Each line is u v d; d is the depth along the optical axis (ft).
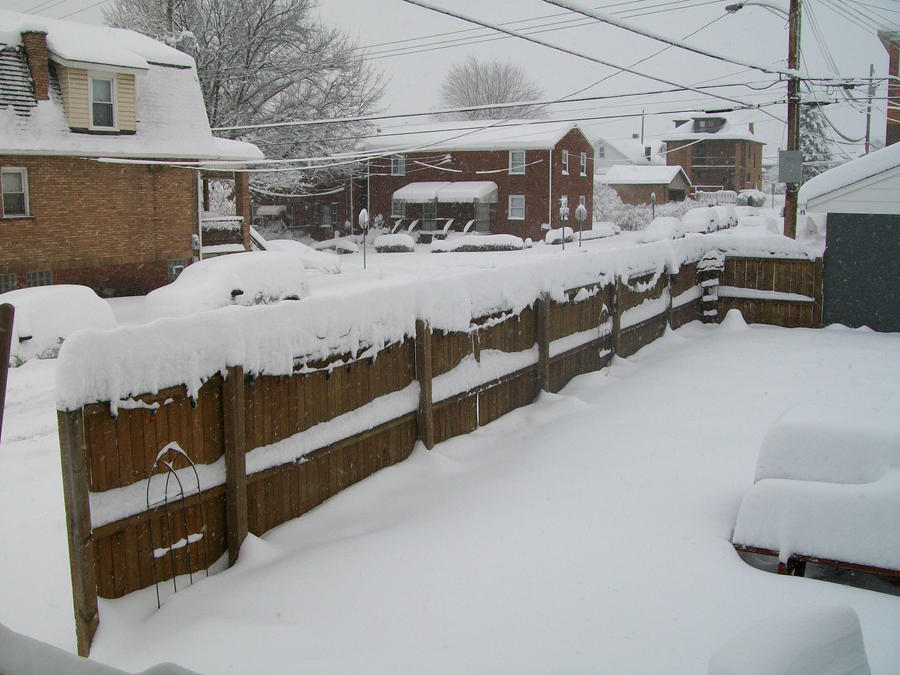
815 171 169.07
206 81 123.03
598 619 15.12
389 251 138.21
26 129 66.80
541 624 14.99
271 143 124.36
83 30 76.69
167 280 78.07
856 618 7.65
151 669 5.99
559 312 33.96
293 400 20.17
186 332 16.88
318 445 20.80
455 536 19.29
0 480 25.62
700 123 236.84
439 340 26.11
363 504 21.84
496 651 14.01
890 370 36.32
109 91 72.90
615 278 38.75
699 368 38.29
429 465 24.70
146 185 75.25
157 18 122.01
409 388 24.95
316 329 20.44
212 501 18.11
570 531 19.44
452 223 150.00
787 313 50.52
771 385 33.94
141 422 16.26
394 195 147.64
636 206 189.26
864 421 18.45
